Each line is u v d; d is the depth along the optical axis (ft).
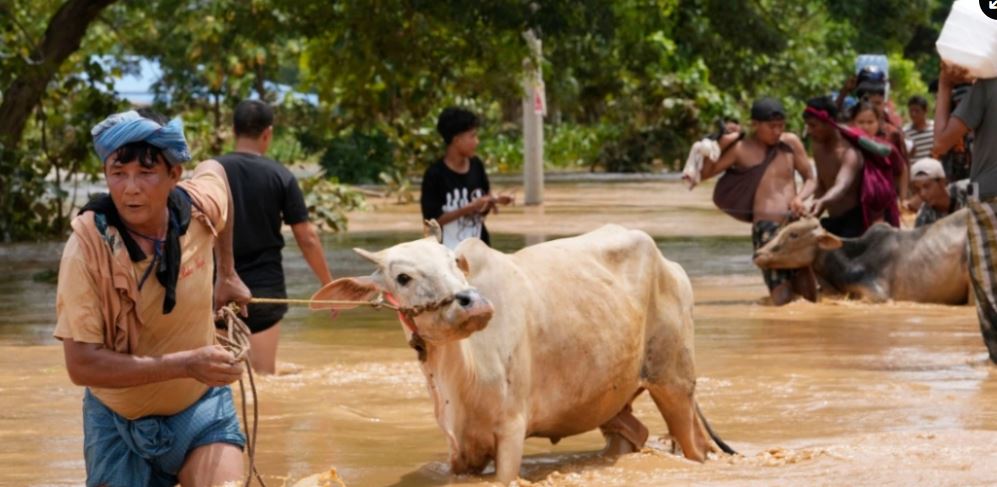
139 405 20.34
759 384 33.53
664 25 84.74
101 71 80.69
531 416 23.53
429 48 77.41
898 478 22.11
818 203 51.24
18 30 87.56
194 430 20.61
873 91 57.00
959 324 44.88
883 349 39.34
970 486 21.44
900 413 29.68
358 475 24.23
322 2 79.20
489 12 69.82
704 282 58.08
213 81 156.46
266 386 33.53
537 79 94.43
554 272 24.06
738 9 81.35
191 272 20.03
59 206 82.43
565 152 175.32
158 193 19.17
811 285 51.37
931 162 55.06
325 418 29.73
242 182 34.35
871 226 51.65
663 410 26.04
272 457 25.98
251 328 34.88
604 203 106.11
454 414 22.48
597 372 24.04
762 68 132.16
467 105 149.28
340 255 69.62
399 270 21.35
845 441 26.61
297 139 144.15
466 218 37.58
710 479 22.85
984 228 35.70
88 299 19.20
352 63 80.12
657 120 163.53
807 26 171.83
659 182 139.23
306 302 21.70
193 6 142.20
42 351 39.99
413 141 139.85
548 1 69.62
